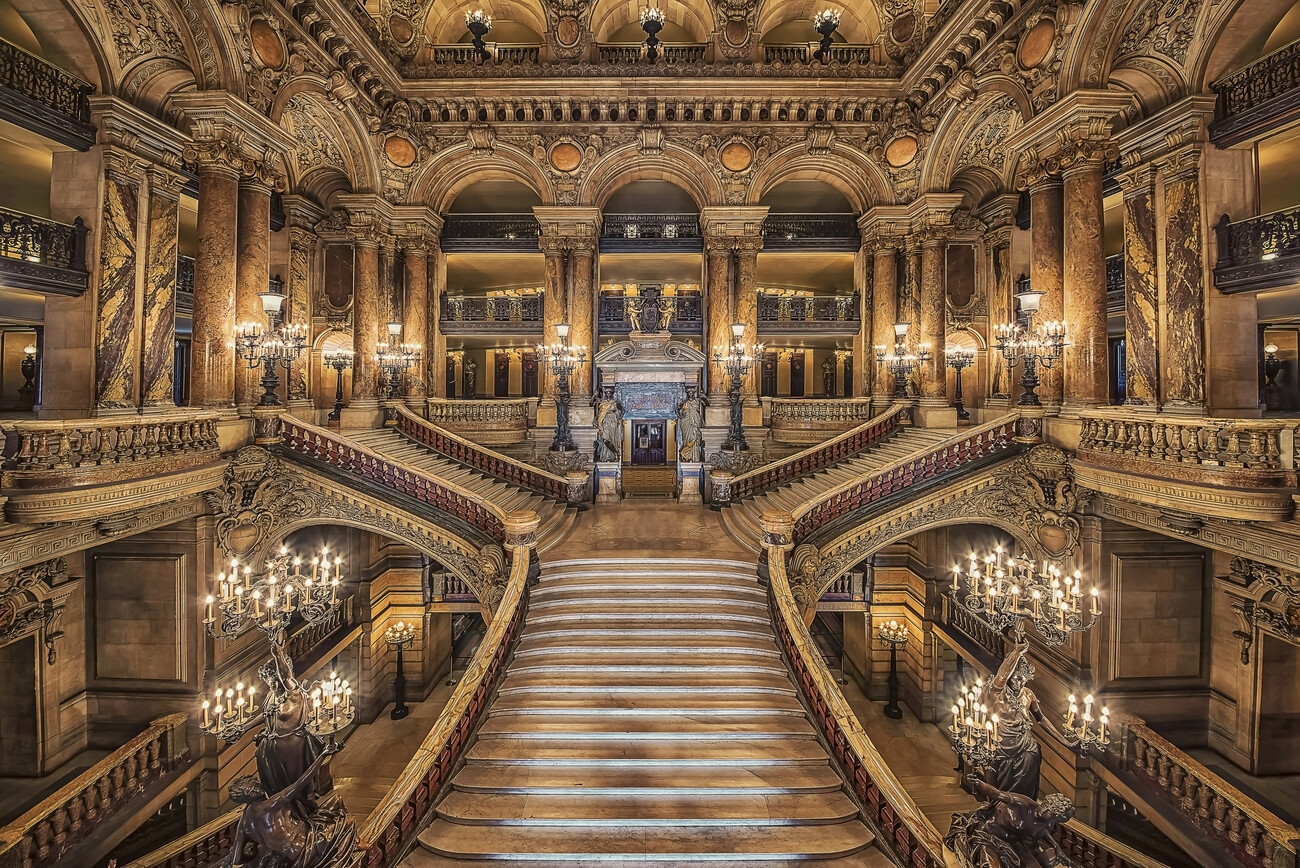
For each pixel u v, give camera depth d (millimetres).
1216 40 10789
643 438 23547
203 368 11820
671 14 19609
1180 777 10117
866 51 18062
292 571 13648
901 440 16406
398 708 16719
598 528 14070
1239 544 9102
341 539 16094
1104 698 11609
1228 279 10891
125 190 11461
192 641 11672
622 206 22594
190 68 11578
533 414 19484
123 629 11711
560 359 17688
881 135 17953
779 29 19922
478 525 12266
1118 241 19797
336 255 19594
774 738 8125
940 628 16469
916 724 16828
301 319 18656
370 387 17547
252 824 5609
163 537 11617
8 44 9586
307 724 6375
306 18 13258
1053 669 12414
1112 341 20438
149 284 11984
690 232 20797
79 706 11555
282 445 12836
